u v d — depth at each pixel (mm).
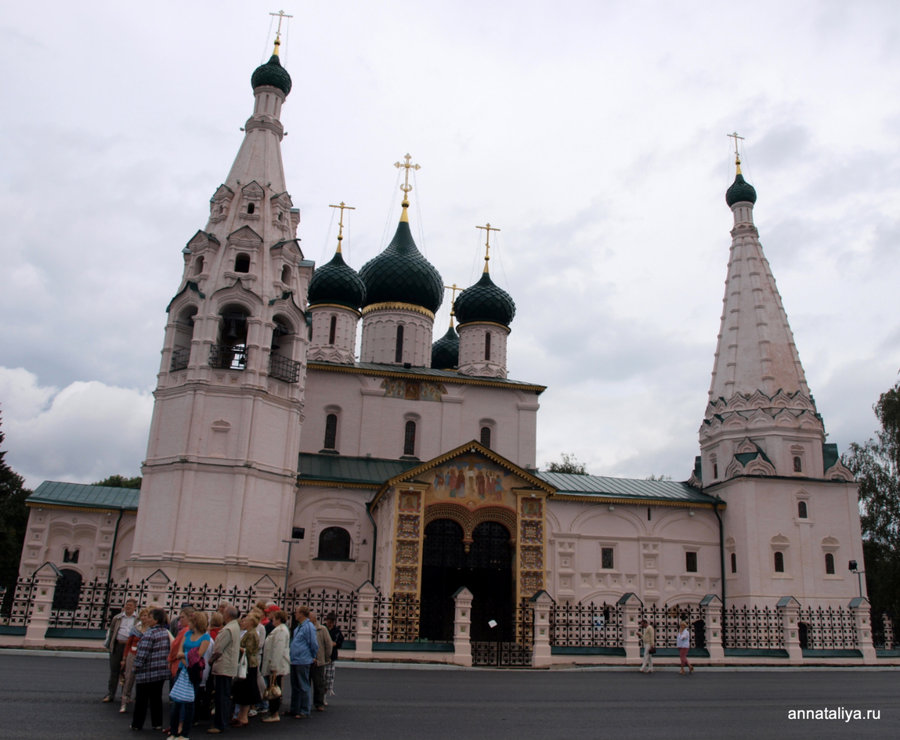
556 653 32438
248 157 45375
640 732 15297
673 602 47750
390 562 37750
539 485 40625
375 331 57594
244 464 37969
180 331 41188
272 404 40344
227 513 37500
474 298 58188
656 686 25312
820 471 49406
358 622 31250
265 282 41438
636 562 48250
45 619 29188
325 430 49250
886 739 15023
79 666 24531
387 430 49969
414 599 37438
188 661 13422
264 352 40062
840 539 48031
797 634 37281
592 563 47719
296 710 16328
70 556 47062
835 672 34312
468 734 14523
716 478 51500
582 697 21375
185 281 41750
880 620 55594
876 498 59375
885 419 60812
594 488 50031
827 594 46688
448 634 40875
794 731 15836
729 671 33438
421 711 17562
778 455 49031
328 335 53844
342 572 43531
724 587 48688
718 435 51469
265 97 47375
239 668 14742
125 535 47656
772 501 47812
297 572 42906
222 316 40656
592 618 35875
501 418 52094
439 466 39969
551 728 15547
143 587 32250
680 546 49031
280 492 39875
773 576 46406
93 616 43562
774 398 50312
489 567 40031
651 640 31547
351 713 16984
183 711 13172
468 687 23219
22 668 22891
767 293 53875
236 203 43375
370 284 58344
